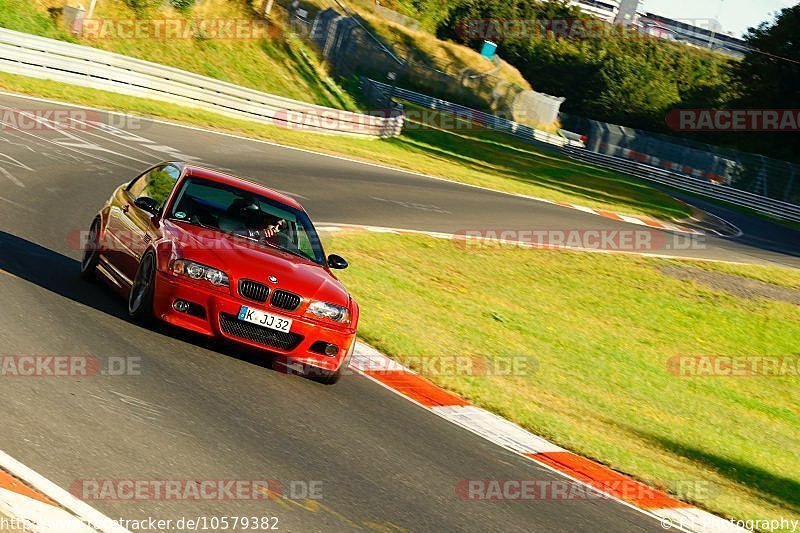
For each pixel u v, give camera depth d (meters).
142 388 25.03
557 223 104.06
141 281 30.38
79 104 86.50
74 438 20.61
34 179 53.06
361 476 23.72
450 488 24.97
